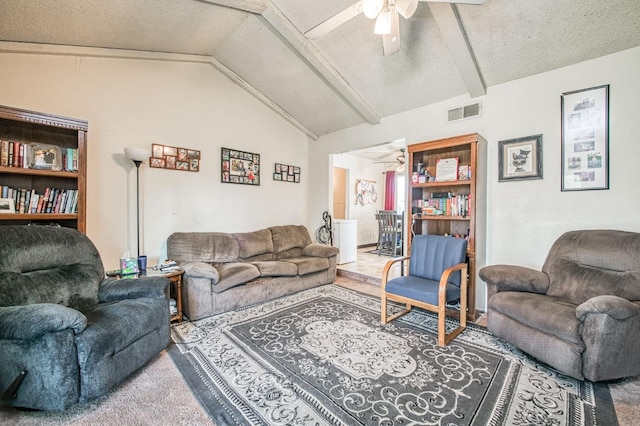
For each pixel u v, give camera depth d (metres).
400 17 2.55
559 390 1.73
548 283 2.42
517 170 2.91
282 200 4.79
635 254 2.07
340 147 4.79
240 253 3.72
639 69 2.30
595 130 2.49
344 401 1.63
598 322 1.69
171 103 3.48
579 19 2.20
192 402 1.62
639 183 2.31
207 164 3.82
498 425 1.44
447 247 2.86
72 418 1.48
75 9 2.24
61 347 1.47
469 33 2.54
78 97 2.84
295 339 2.39
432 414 1.52
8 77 2.49
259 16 2.86
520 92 2.89
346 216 7.32
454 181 3.11
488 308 2.40
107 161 3.01
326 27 2.01
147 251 3.30
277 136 4.70
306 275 3.88
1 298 1.68
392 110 3.94
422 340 2.39
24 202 2.33
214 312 2.92
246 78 4.05
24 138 2.45
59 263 2.07
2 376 1.47
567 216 2.65
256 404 1.60
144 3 2.40
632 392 1.71
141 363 1.88
